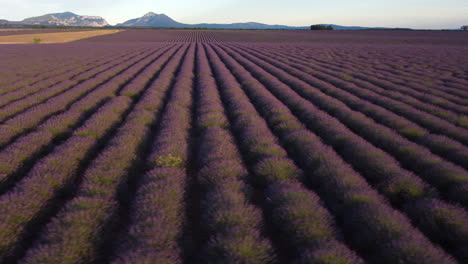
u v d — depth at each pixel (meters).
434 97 13.67
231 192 5.52
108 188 5.78
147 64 26.78
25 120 9.79
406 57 32.53
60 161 6.78
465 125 9.98
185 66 24.25
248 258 3.95
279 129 9.93
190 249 4.47
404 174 6.34
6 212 4.79
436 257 3.89
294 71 21.88
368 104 12.40
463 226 4.60
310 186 6.60
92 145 8.18
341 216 5.32
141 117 10.55
